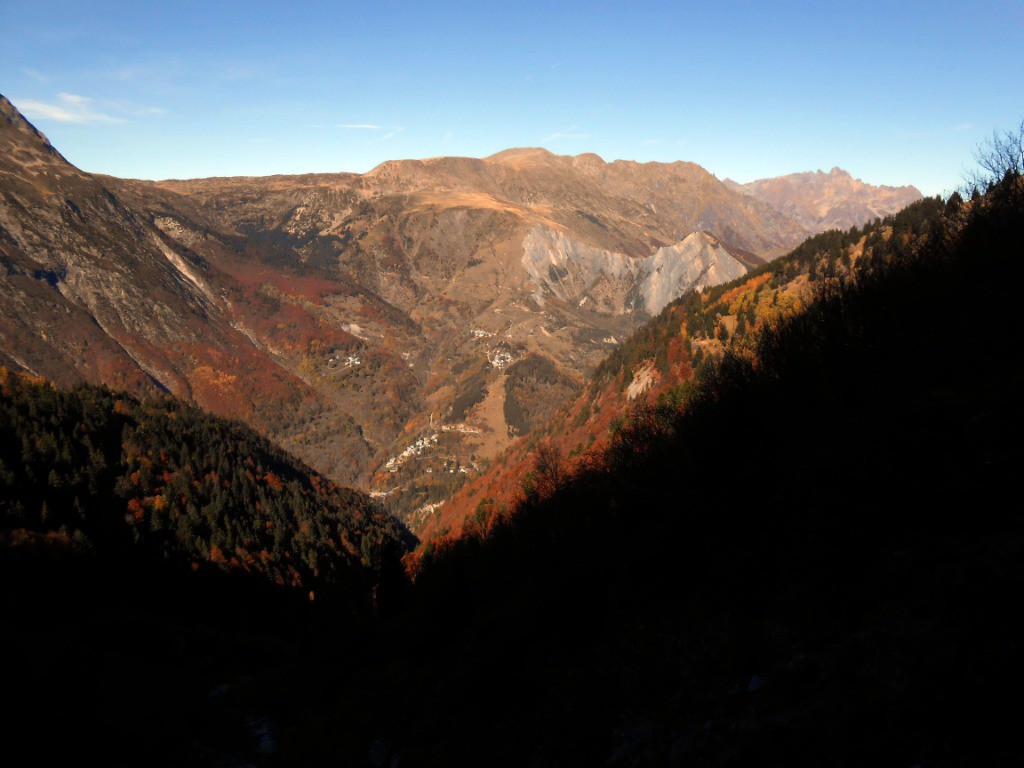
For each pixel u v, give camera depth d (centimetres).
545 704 1758
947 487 1275
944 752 789
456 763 1786
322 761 2434
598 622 1959
